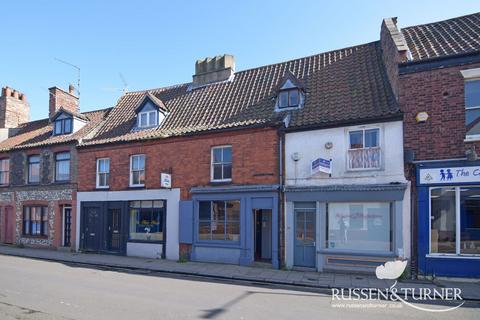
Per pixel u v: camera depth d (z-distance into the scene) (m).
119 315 6.39
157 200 14.75
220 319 6.30
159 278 10.39
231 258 12.75
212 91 16.67
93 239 16.27
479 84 9.98
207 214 13.52
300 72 14.97
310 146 11.87
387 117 10.70
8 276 10.28
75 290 8.45
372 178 10.87
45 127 21.41
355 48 14.98
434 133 10.20
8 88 23.45
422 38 12.43
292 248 11.80
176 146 14.45
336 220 11.41
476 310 7.27
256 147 12.73
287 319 6.39
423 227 10.15
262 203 12.36
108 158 16.38
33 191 18.62
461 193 10.03
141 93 19.89
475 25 12.00
